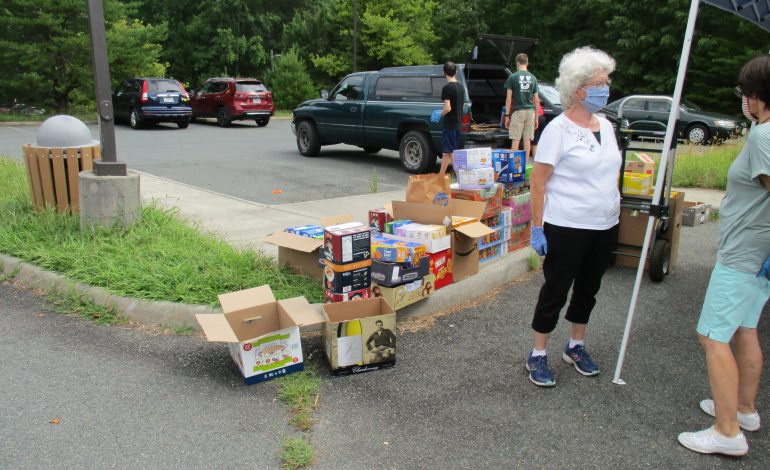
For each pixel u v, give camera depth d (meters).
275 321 4.05
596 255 3.64
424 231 4.77
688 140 16.17
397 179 10.53
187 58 39.22
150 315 4.50
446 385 3.75
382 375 3.87
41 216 6.11
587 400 3.60
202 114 22.48
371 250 4.53
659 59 26.81
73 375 3.77
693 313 4.98
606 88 3.39
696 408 3.53
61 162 6.17
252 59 38.41
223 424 3.28
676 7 24.62
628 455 3.08
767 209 2.85
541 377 3.75
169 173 10.74
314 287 4.80
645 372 3.96
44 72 22.66
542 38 31.84
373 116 11.59
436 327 4.61
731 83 24.61
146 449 3.05
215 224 6.93
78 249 5.34
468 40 34.34
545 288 3.66
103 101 5.72
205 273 4.88
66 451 3.02
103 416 3.33
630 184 5.75
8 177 8.45
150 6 39.62
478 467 2.96
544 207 3.63
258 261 5.22
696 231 7.60
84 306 4.72
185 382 3.72
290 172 11.10
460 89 9.84
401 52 32.19
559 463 3.00
